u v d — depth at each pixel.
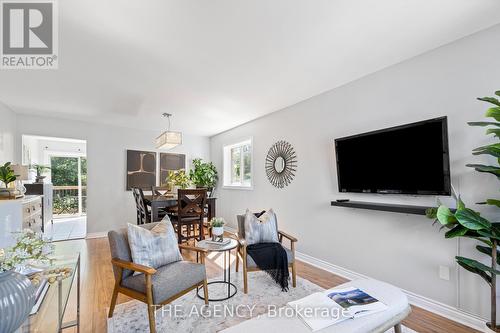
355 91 2.88
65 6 1.63
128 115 4.38
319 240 3.29
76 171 7.57
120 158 5.23
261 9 1.68
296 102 3.67
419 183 2.17
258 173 4.53
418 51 2.27
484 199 1.92
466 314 1.99
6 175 2.91
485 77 1.93
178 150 6.02
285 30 1.92
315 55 2.32
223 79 2.84
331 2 1.62
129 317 2.10
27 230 1.57
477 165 1.69
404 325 1.99
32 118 4.36
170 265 2.17
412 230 2.35
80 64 2.45
